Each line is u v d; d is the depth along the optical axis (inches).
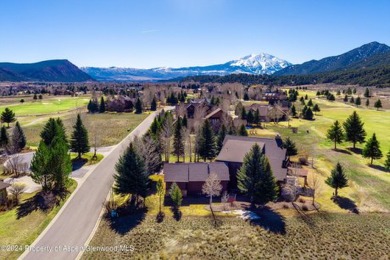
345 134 3164.4
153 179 2269.9
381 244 1438.2
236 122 3909.9
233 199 1921.8
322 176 2329.0
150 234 1533.0
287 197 1925.4
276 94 7485.2
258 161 1808.6
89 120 4653.1
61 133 2763.3
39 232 1528.1
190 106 4746.6
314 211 1761.8
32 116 4877.0
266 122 4692.4
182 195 1980.8
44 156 1921.8
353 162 2674.7
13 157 2447.1
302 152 2962.6
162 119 3420.3
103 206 1823.3
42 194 1936.5
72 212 1743.4
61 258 1334.9
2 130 2955.2
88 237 1508.4
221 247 1419.8
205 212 1765.5
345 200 1905.8
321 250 1397.6
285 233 1531.7
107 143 3302.2
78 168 2461.9
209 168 2068.2
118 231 1565.0
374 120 4571.9
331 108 6072.8
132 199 1913.1
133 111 5772.6
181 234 1531.7
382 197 1947.6
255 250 1398.9
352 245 1432.1
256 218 1680.6
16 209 1755.7
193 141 3334.2
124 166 1845.5
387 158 2507.4
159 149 2586.1
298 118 5029.5
